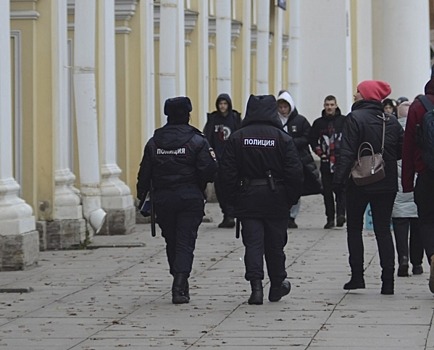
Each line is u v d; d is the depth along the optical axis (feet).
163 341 50.62
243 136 60.18
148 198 62.85
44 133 84.58
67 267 75.56
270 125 60.39
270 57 163.63
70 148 96.12
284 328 53.42
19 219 73.61
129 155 105.29
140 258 80.28
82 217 86.12
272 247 60.85
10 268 73.56
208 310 58.75
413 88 189.16
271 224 60.54
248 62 146.10
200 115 127.54
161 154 61.05
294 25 181.88
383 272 63.05
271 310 58.49
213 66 138.62
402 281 68.18
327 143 101.09
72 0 97.09
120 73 104.78
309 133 99.19
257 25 148.56
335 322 54.85
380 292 63.77
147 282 68.90
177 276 61.00
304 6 187.01
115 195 95.35
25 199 84.12
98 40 95.55
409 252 73.77
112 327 54.24
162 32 108.58
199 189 61.67
